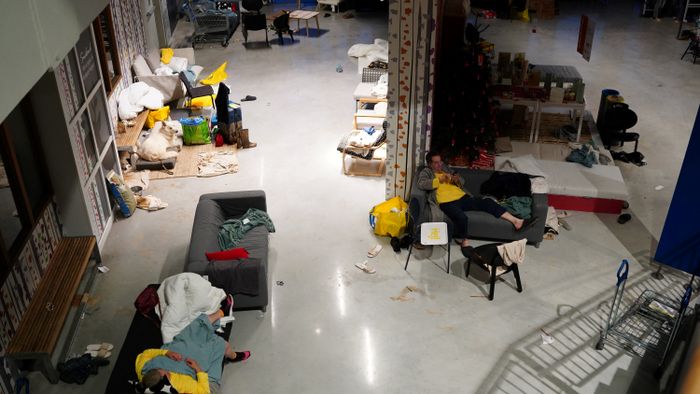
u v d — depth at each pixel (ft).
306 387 17.92
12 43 11.03
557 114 34.73
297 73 42.55
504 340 19.53
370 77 36.06
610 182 26.35
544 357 18.85
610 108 30.86
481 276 22.43
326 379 18.17
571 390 17.71
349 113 36.04
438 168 24.35
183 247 24.36
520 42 49.16
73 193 21.62
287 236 24.84
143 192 28.07
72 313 20.72
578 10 59.36
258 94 38.93
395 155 25.30
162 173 29.60
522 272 22.62
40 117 20.26
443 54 31.40
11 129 19.98
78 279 20.08
